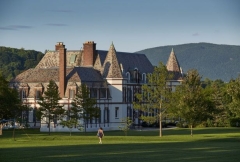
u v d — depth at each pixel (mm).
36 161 64688
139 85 179500
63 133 136750
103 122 160750
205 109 127938
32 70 169125
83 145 91625
